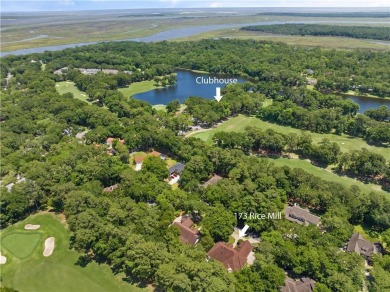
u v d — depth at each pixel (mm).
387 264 86125
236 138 156375
